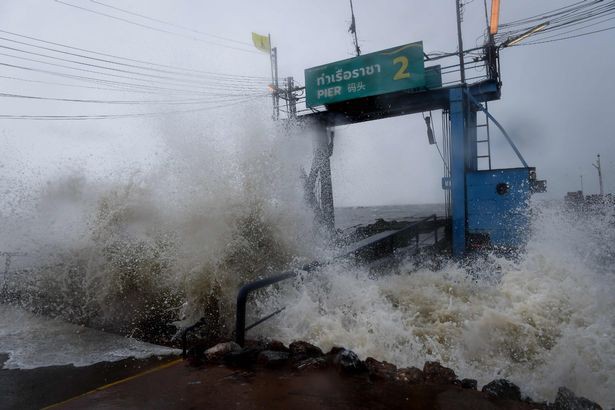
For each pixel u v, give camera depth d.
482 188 11.16
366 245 7.82
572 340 5.21
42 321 5.46
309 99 13.23
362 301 6.39
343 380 3.43
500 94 12.02
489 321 5.86
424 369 3.59
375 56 12.34
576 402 2.96
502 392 3.13
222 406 2.98
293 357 3.91
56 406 3.10
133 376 3.68
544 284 7.20
